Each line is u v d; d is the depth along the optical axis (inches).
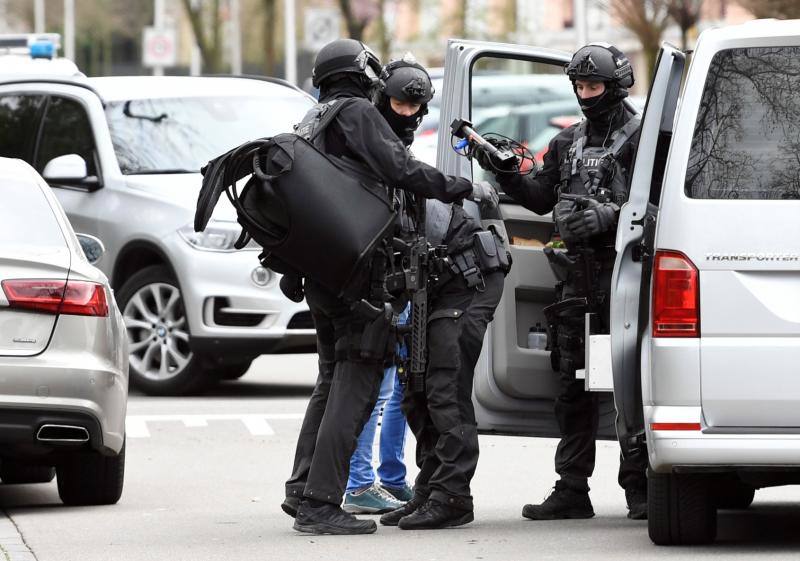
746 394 897.5
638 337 964.6
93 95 1889.8
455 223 1046.4
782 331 896.3
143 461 1396.4
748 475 940.0
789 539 995.9
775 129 904.3
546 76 2220.7
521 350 1119.0
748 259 900.0
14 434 1069.8
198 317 1743.4
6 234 1113.4
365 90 1021.8
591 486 1259.8
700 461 900.0
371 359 1006.4
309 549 968.9
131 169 1835.6
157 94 1905.8
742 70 909.2
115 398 1115.9
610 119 1063.6
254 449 1462.8
